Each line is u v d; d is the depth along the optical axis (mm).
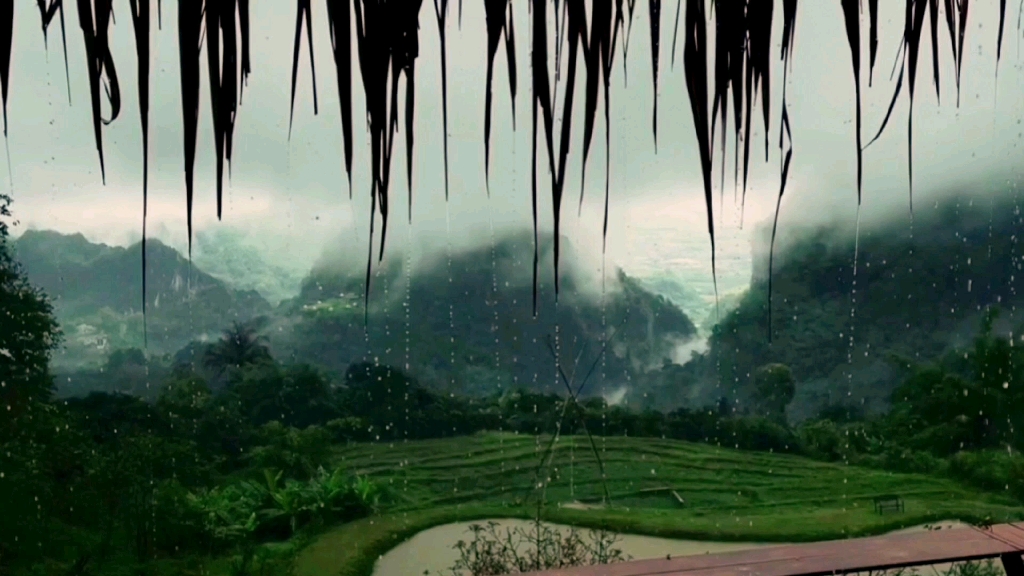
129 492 16031
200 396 19406
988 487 17203
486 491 18109
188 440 18281
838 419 20578
